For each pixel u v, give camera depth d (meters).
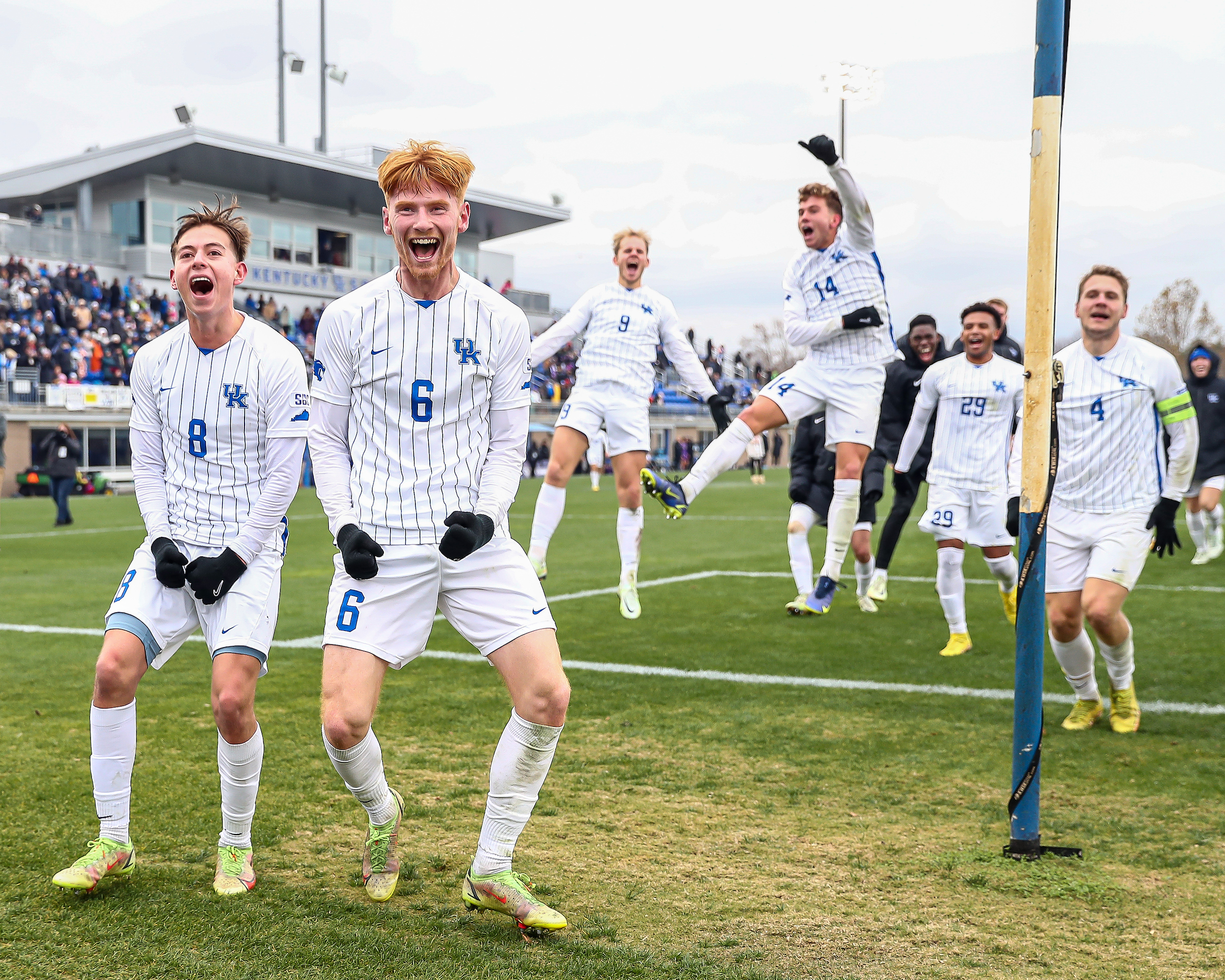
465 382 3.01
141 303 34.31
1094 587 4.93
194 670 6.32
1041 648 3.45
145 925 2.93
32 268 34.47
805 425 8.52
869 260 6.68
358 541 2.85
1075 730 5.12
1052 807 3.99
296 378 3.22
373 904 3.10
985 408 6.88
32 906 3.05
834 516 7.73
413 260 2.91
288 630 7.75
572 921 2.99
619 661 6.65
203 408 3.21
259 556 3.24
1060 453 5.00
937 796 4.12
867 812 3.95
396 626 2.99
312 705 5.48
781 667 6.48
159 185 37.97
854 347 6.81
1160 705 5.55
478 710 5.42
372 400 3.00
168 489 3.29
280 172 38.84
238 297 38.81
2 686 5.90
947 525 6.88
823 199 6.65
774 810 3.96
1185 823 3.81
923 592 9.77
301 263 42.25
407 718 5.26
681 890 3.22
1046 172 3.30
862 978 2.65
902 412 8.73
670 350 8.11
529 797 2.97
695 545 14.07
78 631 7.69
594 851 3.55
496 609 2.99
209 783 4.20
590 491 26.77
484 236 51.09
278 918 2.99
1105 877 3.29
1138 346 4.90
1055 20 3.21
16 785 4.16
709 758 4.62
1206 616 8.20
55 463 17.34
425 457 3.01
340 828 3.74
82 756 4.57
